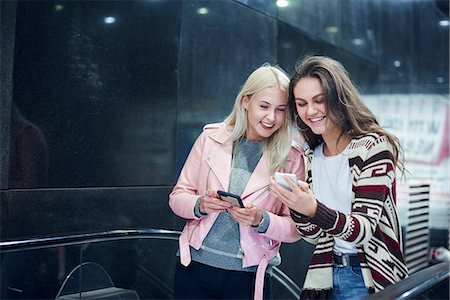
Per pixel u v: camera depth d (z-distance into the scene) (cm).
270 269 265
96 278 370
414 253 693
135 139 428
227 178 253
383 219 213
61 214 375
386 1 884
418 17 1044
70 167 382
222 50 509
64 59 378
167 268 438
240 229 248
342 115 212
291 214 226
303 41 629
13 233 347
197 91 484
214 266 251
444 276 214
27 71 357
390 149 211
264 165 252
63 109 377
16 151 350
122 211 418
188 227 263
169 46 456
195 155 269
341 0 720
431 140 1080
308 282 228
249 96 251
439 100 1144
